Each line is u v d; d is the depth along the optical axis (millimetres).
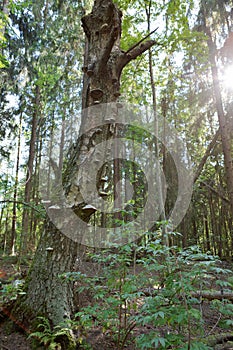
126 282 2146
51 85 8633
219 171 11750
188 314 1631
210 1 7754
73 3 8414
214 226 13047
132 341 2420
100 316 2219
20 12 8336
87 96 3080
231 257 10367
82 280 2469
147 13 6844
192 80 8977
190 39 6688
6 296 2857
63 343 2193
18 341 2260
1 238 13875
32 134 9398
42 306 2449
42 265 2623
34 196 8961
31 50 8695
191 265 2088
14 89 9188
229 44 8219
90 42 3178
